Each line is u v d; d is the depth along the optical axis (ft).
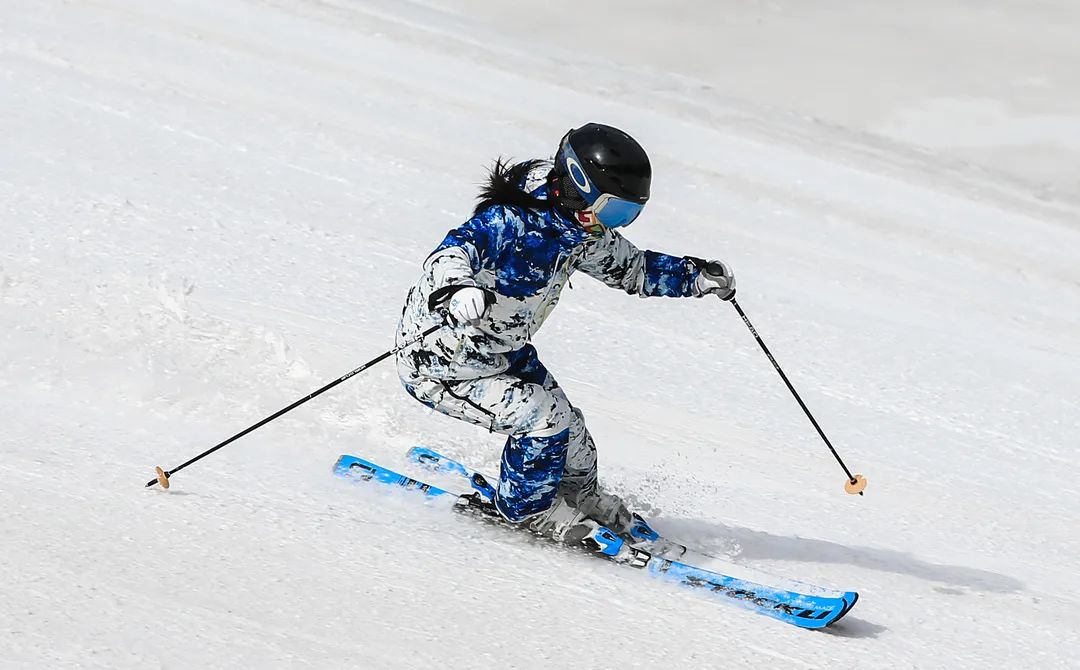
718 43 269.03
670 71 249.34
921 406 89.66
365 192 120.26
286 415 62.18
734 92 238.27
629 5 290.35
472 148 143.84
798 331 102.53
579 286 103.40
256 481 51.49
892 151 189.57
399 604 40.73
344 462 54.24
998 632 49.21
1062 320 120.98
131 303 77.87
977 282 129.18
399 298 92.22
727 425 79.05
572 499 52.03
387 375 71.72
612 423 75.66
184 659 34.71
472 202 123.03
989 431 86.43
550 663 38.24
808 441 78.48
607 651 39.91
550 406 47.78
